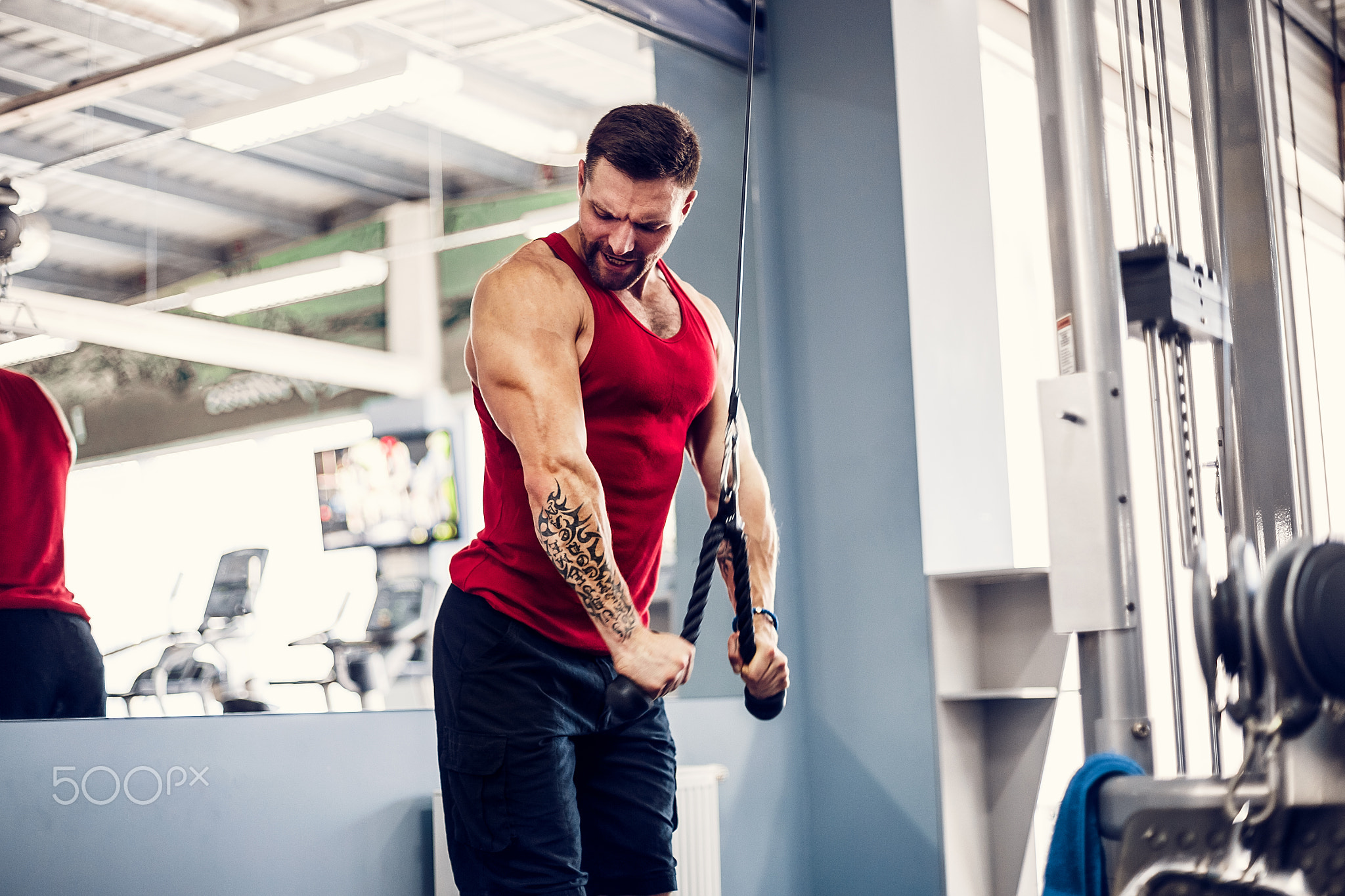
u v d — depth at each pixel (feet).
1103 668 7.90
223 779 8.20
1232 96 5.82
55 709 9.86
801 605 12.41
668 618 12.70
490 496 6.20
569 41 21.21
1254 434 5.31
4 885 7.12
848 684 12.01
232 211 30.12
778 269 12.96
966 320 11.95
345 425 32.14
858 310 12.45
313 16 19.44
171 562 19.12
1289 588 3.04
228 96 21.99
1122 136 13.39
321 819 8.70
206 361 28.68
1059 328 8.14
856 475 12.26
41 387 10.33
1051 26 8.10
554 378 5.55
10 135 20.92
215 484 22.95
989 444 11.71
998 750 11.97
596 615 5.35
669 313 6.29
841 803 11.91
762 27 13.30
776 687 6.00
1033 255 12.69
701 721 11.19
